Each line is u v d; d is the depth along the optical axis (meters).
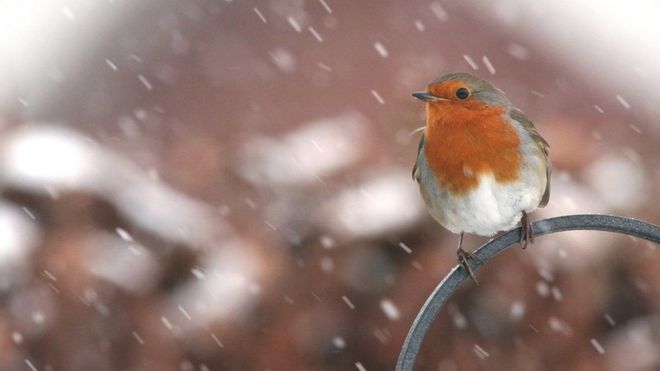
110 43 17.02
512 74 16.56
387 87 15.66
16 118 10.94
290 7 16.38
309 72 15.97
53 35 17.27
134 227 10.45
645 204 10.27
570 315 10.10
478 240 10.03
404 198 10.23
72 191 10.30
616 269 10.09
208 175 11.70
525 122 7.98
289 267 10.38
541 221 7.43
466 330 10.23
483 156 7.73
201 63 16.47
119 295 10.28
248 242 10.58
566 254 10.09
